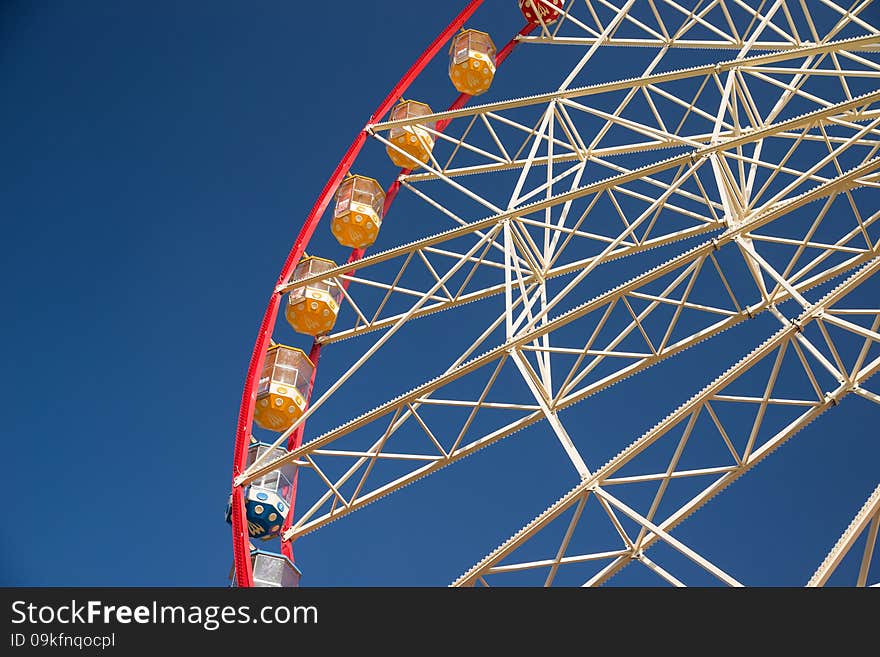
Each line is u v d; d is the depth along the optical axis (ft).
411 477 62.75
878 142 63.00
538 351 63.77
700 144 70.64
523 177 73.82
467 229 71.10
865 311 55.67
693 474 53.98
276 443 66.95
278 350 74.64
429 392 61.77
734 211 64.03
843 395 53.93
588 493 52.90
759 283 60.13
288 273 79.36
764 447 54.34
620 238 63.41
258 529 64.54
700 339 61.31
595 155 80.02
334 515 64.03
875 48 70.28
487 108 84.02
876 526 44.88
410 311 70.79
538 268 73.05
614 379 61.62
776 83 73.92
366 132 89.51
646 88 77.30
